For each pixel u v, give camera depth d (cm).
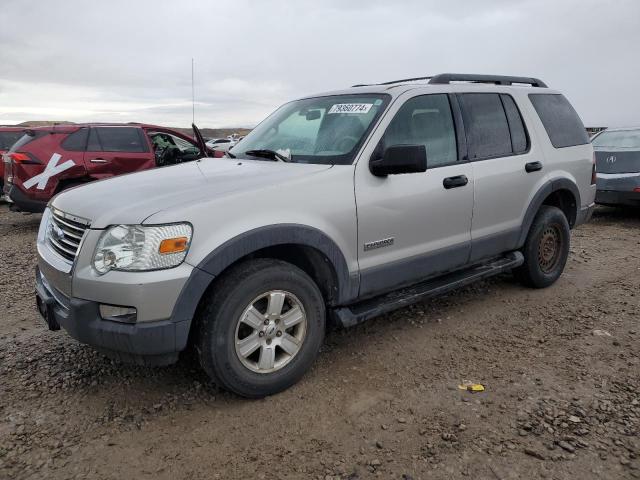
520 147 477
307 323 332
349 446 276
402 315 458
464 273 445
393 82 475
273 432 289
